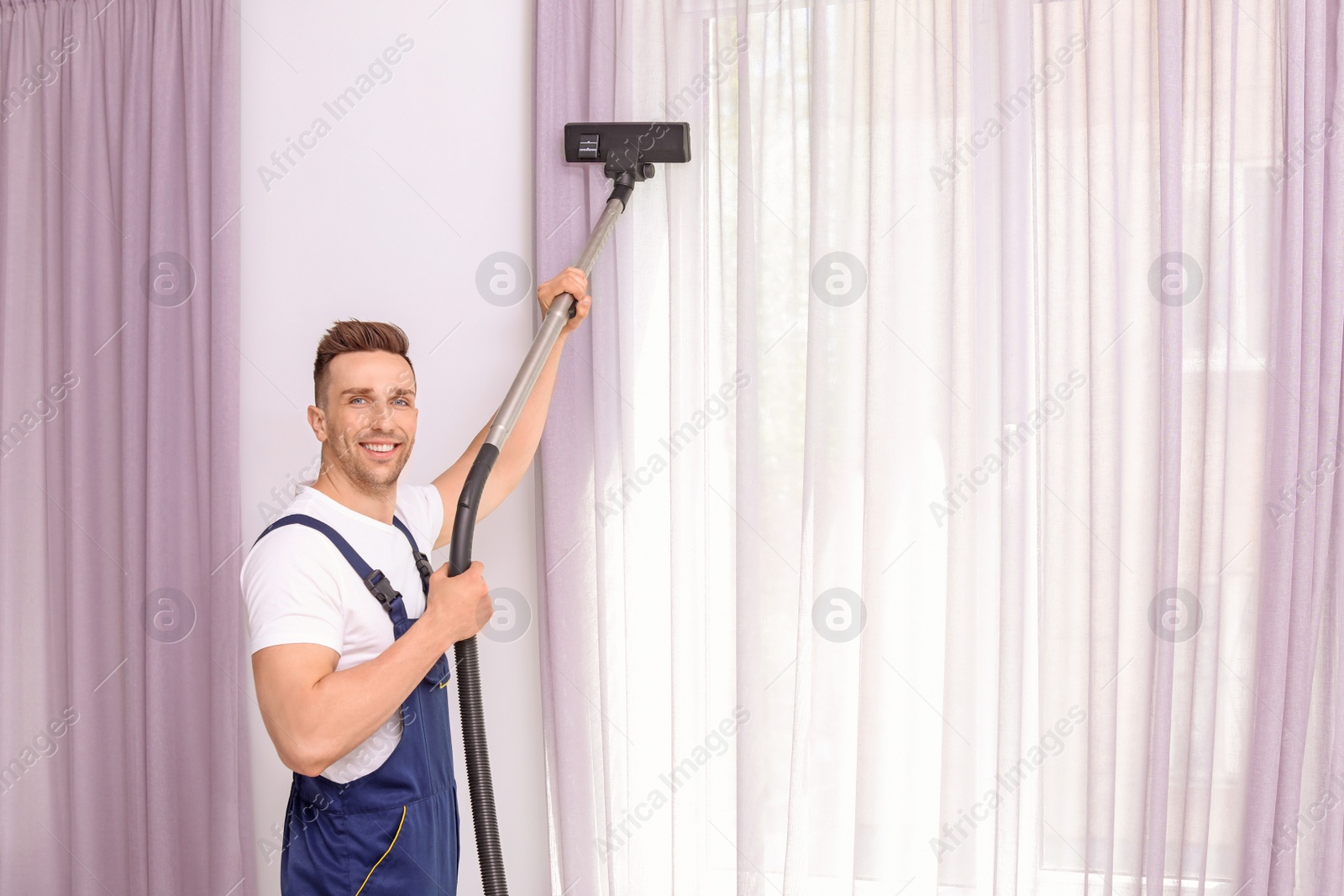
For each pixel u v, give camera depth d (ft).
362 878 4.64
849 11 6.03
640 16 6.29
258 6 7.04
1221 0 5.52
